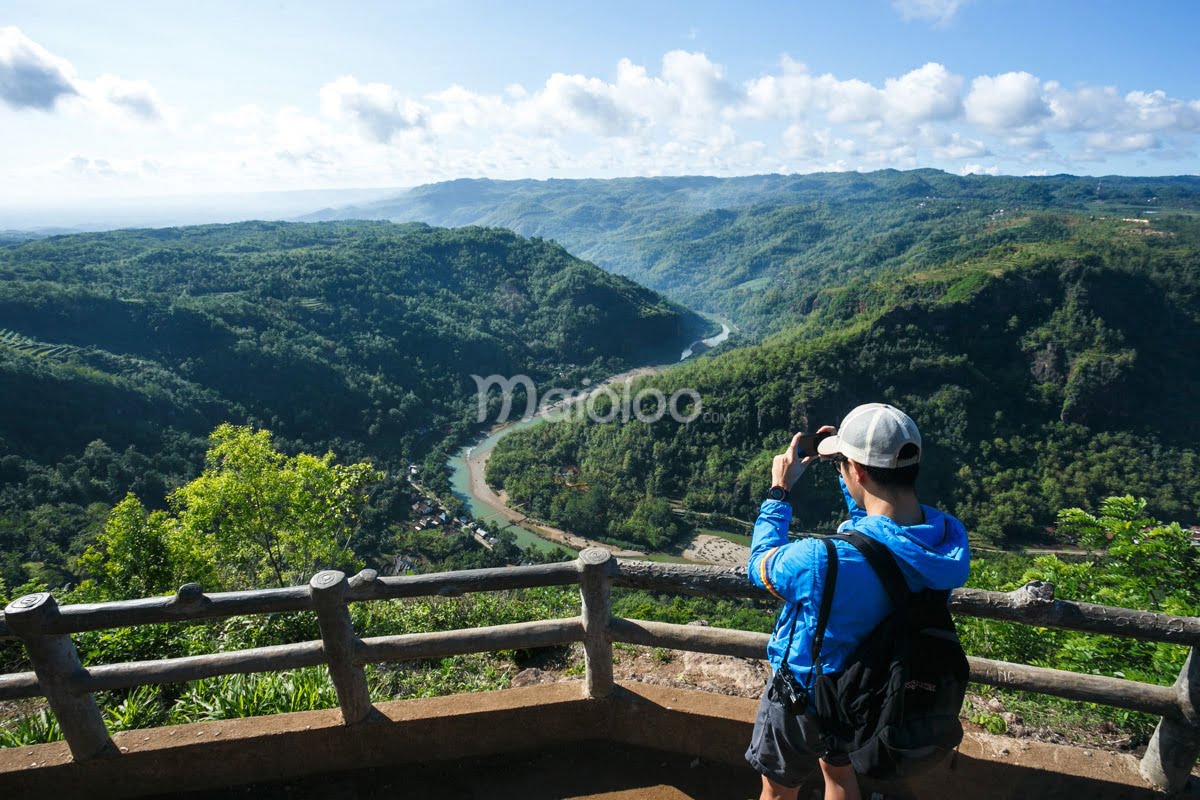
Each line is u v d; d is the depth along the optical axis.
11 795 2.35
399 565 46.31
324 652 2.25
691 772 2.32
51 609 2.14
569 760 2.40
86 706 2.29
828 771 1.57
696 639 2.18
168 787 2.39
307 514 15.70
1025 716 2.71
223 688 3.08
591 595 2.22
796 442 1.78
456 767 2.41
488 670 3.63
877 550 1.36
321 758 2.41
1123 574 3.79
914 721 1.27
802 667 1.46
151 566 10.78
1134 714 2.61
